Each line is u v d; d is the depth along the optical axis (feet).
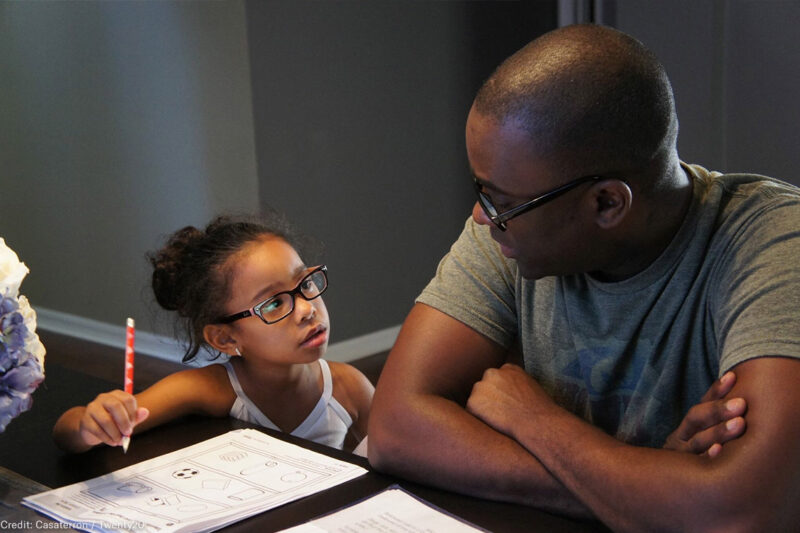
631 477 2.84
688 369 3.43
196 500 3.22
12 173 15.51
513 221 3.14
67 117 14.17
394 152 13.03
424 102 13.34
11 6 14.70
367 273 12.87
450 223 14.01
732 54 9.75
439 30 13.38
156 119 12.70
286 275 4.91
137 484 3.39
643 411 3.51
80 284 14.60
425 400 3.49
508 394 3.38
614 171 3.02
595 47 2.99
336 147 12.30
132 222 13.41
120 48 13.00
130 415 3.66
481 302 3.82
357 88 12.46
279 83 11.58
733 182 3.39
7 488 3.41
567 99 2.92
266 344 4.87
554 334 3.75
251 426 4.14
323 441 5.36
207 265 4.93
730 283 3.14
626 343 3.50
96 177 13.85
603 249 3.22
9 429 4.15
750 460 2.67
